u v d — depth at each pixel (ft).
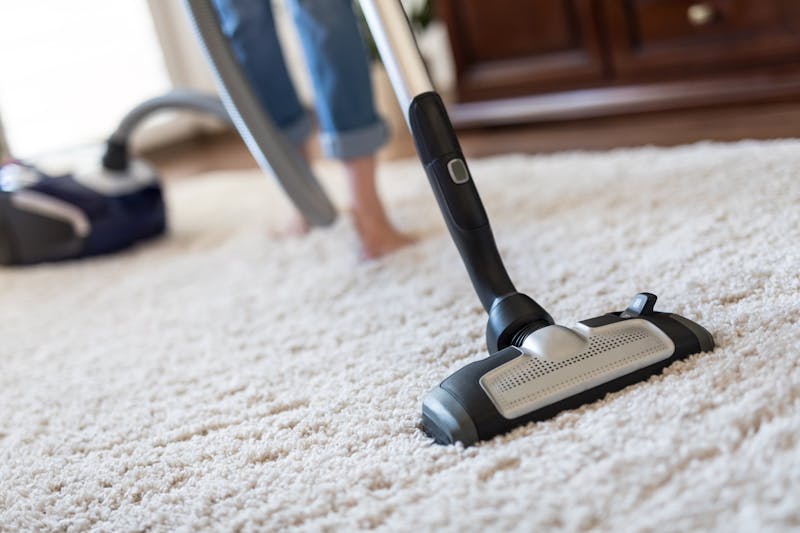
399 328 4.46
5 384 4.71
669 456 2.79
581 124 8.27
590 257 4.86
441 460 3.07
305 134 6.56
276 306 5.16
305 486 3.13
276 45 6.24
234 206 7.84
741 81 7.31
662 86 7.70
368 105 5.56
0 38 10.64
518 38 8.32
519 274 4.85
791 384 3.04
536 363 3.23
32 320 5.72
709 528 2.45
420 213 6.35
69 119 11.24
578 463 2.86
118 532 3.08
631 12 7.71
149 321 5.32
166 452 3.63
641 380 3.31
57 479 3.57
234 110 4.63
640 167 6.26
